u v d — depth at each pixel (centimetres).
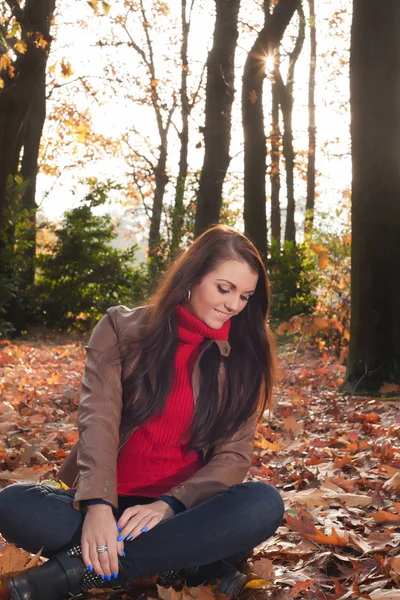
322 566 278
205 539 231
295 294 1515
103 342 248
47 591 221
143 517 225
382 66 712
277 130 2472
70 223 1744
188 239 1800
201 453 258
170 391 241
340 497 351
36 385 766
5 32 1292
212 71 1508
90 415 237
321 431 568
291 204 2216
